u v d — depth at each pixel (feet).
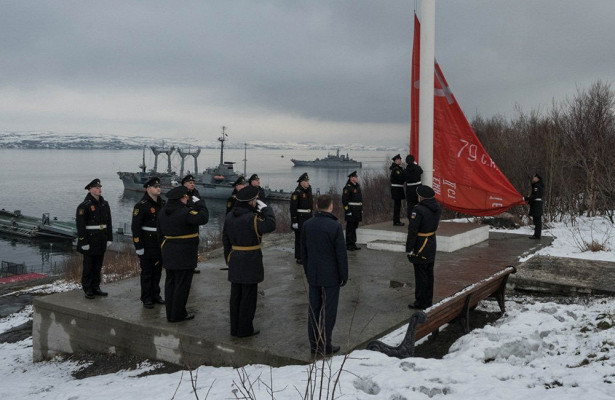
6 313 43.34
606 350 15.66
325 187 401.08
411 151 43.98
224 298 24.97
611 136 64.28
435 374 14.06
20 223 220.43
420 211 21.98
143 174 376.07
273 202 281.95
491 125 101.45
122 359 21.25
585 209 62.44
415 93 43.16
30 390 19.39
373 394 13.38
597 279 28.50
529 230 50.70
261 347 17.94
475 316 24.14
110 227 25.88
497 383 13.42
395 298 24.56
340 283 17.22
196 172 373.81
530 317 20.42
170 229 20.68
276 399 13.07
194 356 19.31
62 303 24.14
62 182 564.30
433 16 39.06
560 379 13.74
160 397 14.92
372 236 40.22
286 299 24.63
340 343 18.19
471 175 42.88
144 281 23.40
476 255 35.96
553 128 69.72
